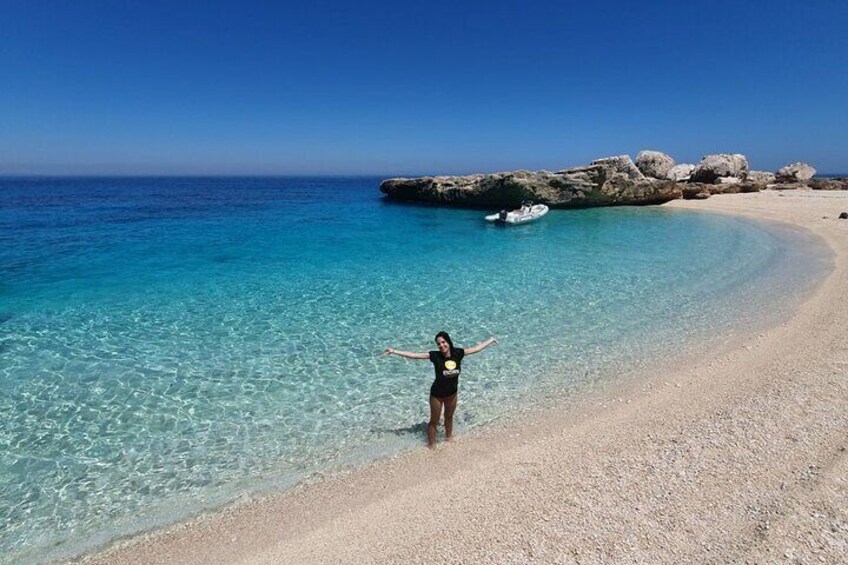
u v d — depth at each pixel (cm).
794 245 2420
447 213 4409
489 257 2259
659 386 932
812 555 461
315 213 4528
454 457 730
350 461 730
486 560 504
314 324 1323
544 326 1294
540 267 2028
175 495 661
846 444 646
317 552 548
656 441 718
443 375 726
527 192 4266
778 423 724
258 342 1197
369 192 9444
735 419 754
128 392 941
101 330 1272
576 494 603
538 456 714
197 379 998
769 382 890
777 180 7338
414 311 1432
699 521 528
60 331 1262
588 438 756
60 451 755
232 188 11869
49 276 1842
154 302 1518
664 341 1167
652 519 539
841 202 4397
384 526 582
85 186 13138
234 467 720
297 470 711
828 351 1012
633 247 2495
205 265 2072
